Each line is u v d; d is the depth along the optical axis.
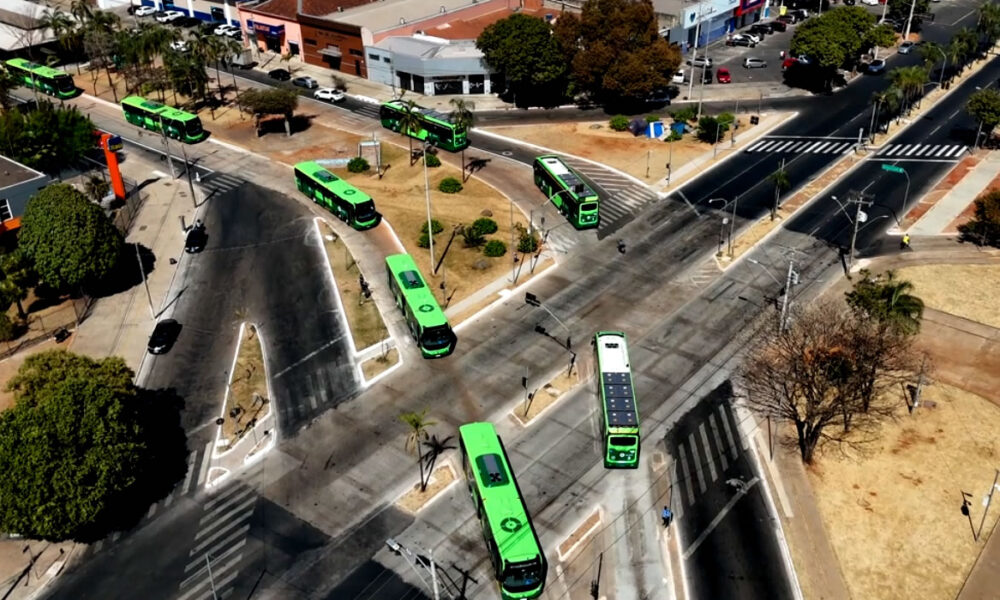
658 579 53.56
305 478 61.75
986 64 145.88
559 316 79.69
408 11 152.88
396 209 100.19
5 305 77.19
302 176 102.69
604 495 60.00
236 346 76.06
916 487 59.66
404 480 61.41
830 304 75.19
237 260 89.81
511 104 132.38
